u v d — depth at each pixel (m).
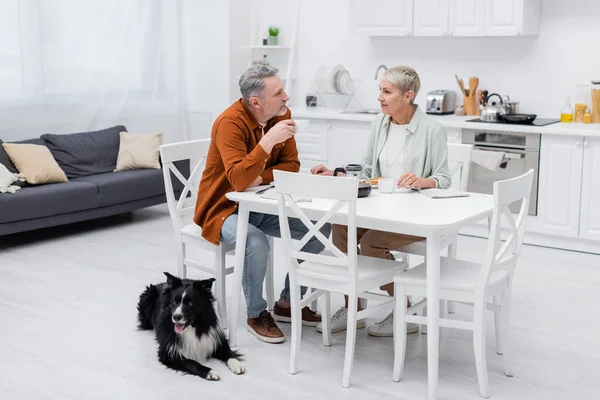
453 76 6.07
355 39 6.53
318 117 6.12
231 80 6.89
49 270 4.72
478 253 5.11
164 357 3.26
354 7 6.06
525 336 3.65
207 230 3.63
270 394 3.04
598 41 5.39
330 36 6.67
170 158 3.90
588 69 5.46
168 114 6.98
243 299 4.17
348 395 3.04
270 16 6.97
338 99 6.59
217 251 3.64
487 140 5.38
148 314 3.64
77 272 4.68
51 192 5.31
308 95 6.66
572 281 4.51
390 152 3.72
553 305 4.09
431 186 3.52
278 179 3.07
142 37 6.65
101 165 6.05
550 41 5.59
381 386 3.12
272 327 3.59
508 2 5.36
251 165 3.37
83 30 6.25
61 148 5.85
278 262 4.86
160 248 5.25
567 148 5.05
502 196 2.84
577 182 5.06
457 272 3.12
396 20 5.86
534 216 5.27
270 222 3.74
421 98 6.28
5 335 3.65
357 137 5.98
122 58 6.53
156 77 6.81
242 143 3.52
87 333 3.68
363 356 3.42
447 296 2.99
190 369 3.20
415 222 2.89
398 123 3.73
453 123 5.46
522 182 2.98
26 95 5.95
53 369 3.28
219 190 3.62
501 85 5.86
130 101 6.65
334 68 6.31
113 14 6.42
